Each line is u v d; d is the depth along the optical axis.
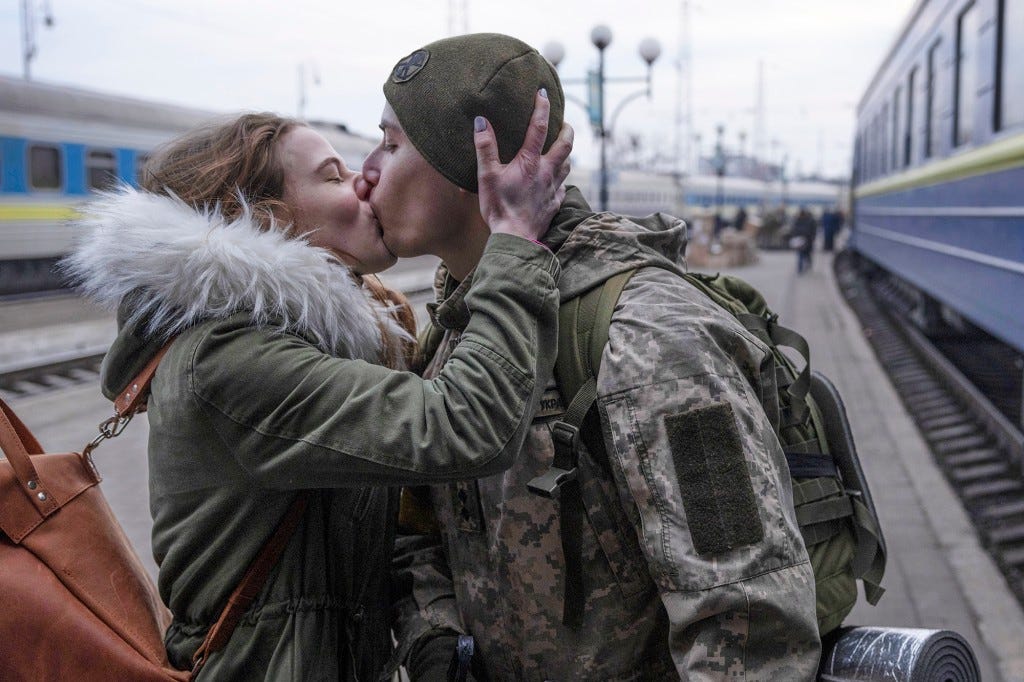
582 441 1.25
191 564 1.29
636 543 1.26
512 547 1.29
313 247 1.32
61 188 14.82
